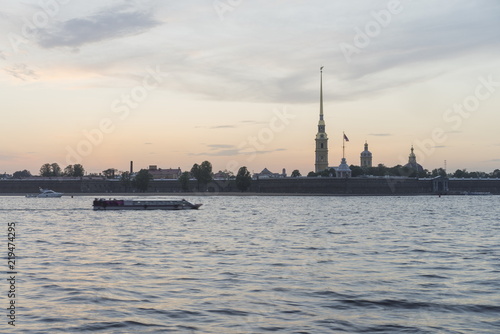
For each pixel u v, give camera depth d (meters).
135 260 47.00
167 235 72.38
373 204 190.50
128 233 75.69
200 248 56.50
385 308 29.64
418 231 79.00
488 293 33.28
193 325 26.33
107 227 87.38
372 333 25.22
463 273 40.31
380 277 38.50
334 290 33.94
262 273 40.00
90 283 36.03
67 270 41.34
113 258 48.38
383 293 33.16
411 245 59.31
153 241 64.12
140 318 27.47
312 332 25.28
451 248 56.38
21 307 29.56
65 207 165.12
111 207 145.38
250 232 77.19
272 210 147.12
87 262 45.75
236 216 119.50
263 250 54.53
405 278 38.16
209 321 26.98
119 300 31.16
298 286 35.12
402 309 29.45
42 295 32.41
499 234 74.25
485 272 40.78
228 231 79.06
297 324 26.52
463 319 27.62
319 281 36.88
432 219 108.62
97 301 30.92
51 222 99.81
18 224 94.19
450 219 108.81
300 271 40.97
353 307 29.80
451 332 25.44
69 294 32.66
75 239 66.56
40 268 42.38
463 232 77.56
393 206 173.75
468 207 167.12
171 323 26.64
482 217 115.88
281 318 27.56
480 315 28.36
